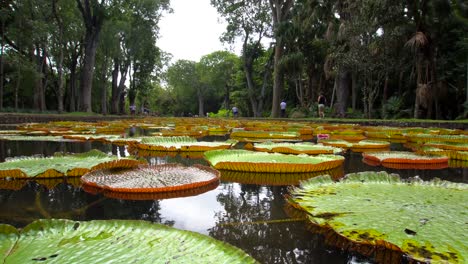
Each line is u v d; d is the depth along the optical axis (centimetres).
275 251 107
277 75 1753
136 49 2342
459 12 1249
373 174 203
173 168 242
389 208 141
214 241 94
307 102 1869
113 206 158
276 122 1173
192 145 379
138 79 2816
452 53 1423
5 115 974
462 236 110
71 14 1731
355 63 1245
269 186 205
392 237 109
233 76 3553
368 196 162
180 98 4700
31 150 373
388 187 181
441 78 1340
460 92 1358
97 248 92
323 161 266
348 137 482
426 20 1220
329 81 1844
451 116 1391
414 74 1402
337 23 1552
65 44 1888
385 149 403
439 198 159
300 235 122
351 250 108
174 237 99
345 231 114
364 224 121
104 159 270
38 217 139
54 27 1526
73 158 274
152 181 199
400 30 1180
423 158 299
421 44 1110
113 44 2072
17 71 1625
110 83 3238
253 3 2103
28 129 654
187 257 86
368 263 98
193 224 134
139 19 2253
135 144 413
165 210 152
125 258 85
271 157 295
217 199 173
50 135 549
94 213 145
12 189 190
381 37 1195
